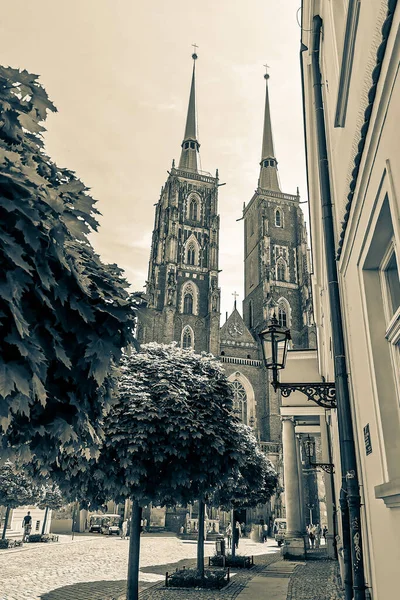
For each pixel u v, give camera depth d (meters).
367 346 5.13
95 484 12.23
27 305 4.43
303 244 75.19
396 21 3.40
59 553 27.89
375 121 4.12
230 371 64.69
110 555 27.72
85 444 5.90
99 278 5.48
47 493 34.41
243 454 13.78
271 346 9.10
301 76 12.54
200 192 75.50
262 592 15.50
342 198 7.12
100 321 5.19
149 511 54.34
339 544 13.64
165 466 12.44
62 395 5.04
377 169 4.26
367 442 5.38
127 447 11.64
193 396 13.39
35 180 4.16
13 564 22.00
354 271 5.89
